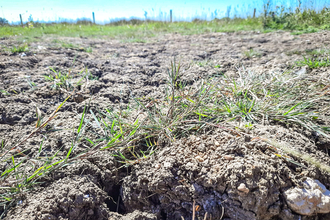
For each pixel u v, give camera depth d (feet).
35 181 10.20
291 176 9.25
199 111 13.75
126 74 23.02
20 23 78.33
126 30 63.41
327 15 47.14
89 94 18.53
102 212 9.67
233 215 8.88
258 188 8.76
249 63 24.75
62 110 15.98
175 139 11.98
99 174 10.84
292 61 23.21
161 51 32.96
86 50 32.30
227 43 36.86
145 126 12.34
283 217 8.70
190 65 24.73
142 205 10.14
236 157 9.78
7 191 9.68
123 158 11.35
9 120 14.58
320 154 10.57
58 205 9.21
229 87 16.48
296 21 51.16
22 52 27.96
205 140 11.25
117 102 17.56
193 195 9.38
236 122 12.47
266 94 14.70
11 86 18.53
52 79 19.99
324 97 14.05
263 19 55.62
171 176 9.77
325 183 9.59
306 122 12.46
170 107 13.34
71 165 10.90
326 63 20.03
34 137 12.91
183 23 78.28
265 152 10.05
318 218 8.78
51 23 85.20
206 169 9.70
